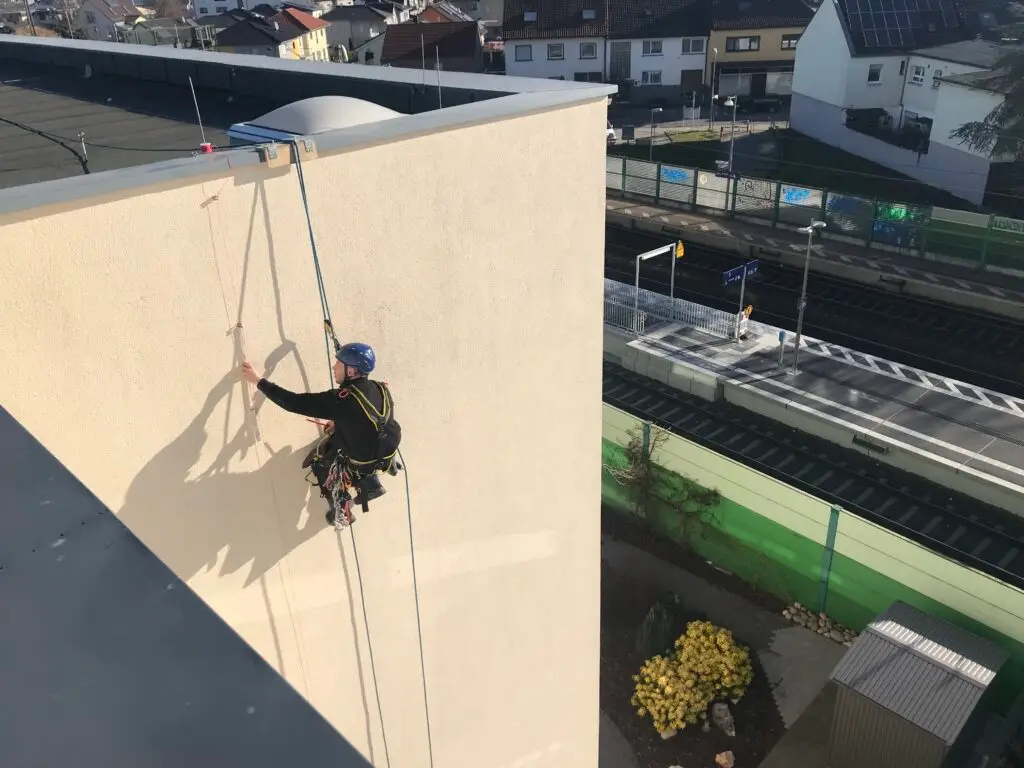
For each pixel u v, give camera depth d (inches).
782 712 538.0
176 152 288.4
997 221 1048.2
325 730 60.9
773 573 612.7
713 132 1824.6
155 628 66.2
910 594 531.8
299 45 2625.5
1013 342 946.1
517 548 239.0
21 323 126.1
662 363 901.8
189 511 155.6
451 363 196.2
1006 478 688.4
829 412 794.2
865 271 1106.7
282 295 156.9
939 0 1676.9
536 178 197.2
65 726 58.2
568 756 293.1
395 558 201.8
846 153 1660.9
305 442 170.9
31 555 71.4
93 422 137.9
